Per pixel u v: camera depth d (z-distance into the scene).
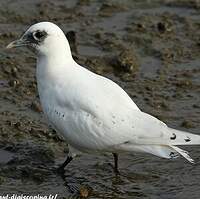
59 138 15.14
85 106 13.54
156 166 14.59
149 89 17.33
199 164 14.62
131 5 21.22
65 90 13.73
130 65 17.97
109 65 18.12
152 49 19.05
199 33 19.95
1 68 17.48
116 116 13.48
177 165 14.61
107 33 19.56
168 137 13.39
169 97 17.08
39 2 20.80
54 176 14.12
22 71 17.50
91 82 13.78
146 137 13.40
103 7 20.89
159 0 21.53
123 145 13.57
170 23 20.17
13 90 16.75
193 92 17.33
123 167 14.53
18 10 20.25
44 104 14.09
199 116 16.34
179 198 13.55
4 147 14.77
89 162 14.66
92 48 18.86
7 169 14.10
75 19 20.20
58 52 14.09
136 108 13.84
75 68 14.10
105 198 13.61
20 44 14.45
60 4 20.86
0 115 15.70
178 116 16.31
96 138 13.54
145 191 13.79
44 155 14.59
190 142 13.41
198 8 21.25
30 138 15.07
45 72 14.09
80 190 13.60
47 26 14.16
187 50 19.14
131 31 19.75
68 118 13.67
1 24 19.55
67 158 14.32
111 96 13.66
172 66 18.38
